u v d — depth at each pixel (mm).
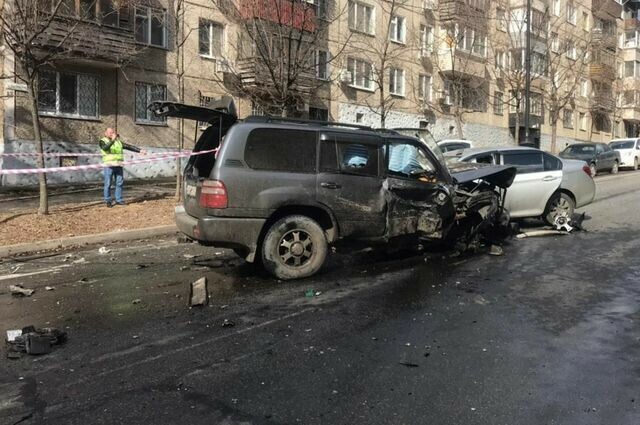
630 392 3902
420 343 4836
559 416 3570
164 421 3512
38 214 11203
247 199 6625
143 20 20469
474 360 4465
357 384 4035
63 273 7449
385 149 7359
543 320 5445
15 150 17578
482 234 9109
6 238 9250
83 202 13344
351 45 25500
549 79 35219
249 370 4277
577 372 4234
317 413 3615
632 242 9297
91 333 5102
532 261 7996
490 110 35594
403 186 7414
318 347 4746
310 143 6953
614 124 51562
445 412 3625
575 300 6098
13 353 4570
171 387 3994
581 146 24750
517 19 31172
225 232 6594
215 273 7379
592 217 12117
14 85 17219
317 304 5965
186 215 7281
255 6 15555
